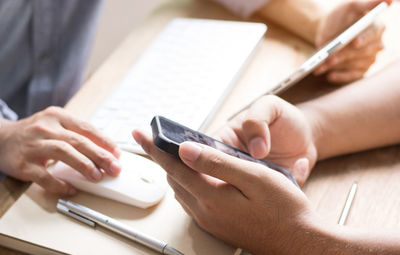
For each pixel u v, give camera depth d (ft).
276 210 1.45
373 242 1.44
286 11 2.79
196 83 2.26
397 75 2.10
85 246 1.57
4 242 1.65
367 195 1.77
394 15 2.89
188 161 1.36
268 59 2.57
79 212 1.66
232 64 2.35
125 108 2.16
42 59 3.29
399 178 1.84
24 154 1.86
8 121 2.20
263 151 1.69
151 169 1.82
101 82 2.41
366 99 2.03
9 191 1.88
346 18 2.49
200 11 3.00
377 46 2.38
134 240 1.57
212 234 1.60
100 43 4.85
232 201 1.45
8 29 3.10
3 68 3.25
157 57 2.49
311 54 2.62
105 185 1.72
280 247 1.50
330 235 1.45
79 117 2.15
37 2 3.06
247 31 2.61
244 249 1.56
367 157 1.97
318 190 1.81
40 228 1.64
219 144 1.62
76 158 1.74
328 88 2.34
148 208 1.71
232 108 2.21
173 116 2.07
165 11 3.01
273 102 1.81
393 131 1.96
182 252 1.54
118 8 4.64
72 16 3.24
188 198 1.57
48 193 1.79
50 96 3.33
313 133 1.99
